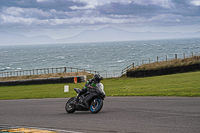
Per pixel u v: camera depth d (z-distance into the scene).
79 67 112.81
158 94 18.80
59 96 24.20
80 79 46.50
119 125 8.87
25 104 18.94
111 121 9.70
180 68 42.19
